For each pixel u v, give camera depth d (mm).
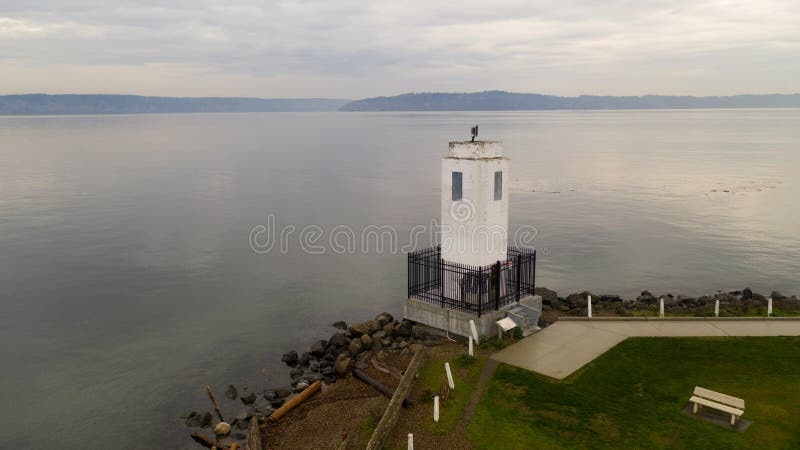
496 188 24625
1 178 95500
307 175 102438
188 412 22859
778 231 56250
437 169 111375
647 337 23469
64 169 109125
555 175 102750
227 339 30469
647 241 53156
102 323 33250
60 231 56719
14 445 21297
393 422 17672
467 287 24812
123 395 24672
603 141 186625
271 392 23500
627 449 15852
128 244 51625
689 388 18984
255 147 168625
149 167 114188
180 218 63281
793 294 38031
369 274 42562
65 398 24688
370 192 81938
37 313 35000
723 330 24016
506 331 24047
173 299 37219
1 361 28531
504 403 18625
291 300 36781
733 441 15922
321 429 18938
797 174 97750
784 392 18469
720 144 166250
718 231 56844
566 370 20688
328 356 26016
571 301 30234
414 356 21953
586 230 58094
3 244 51656
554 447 16141
